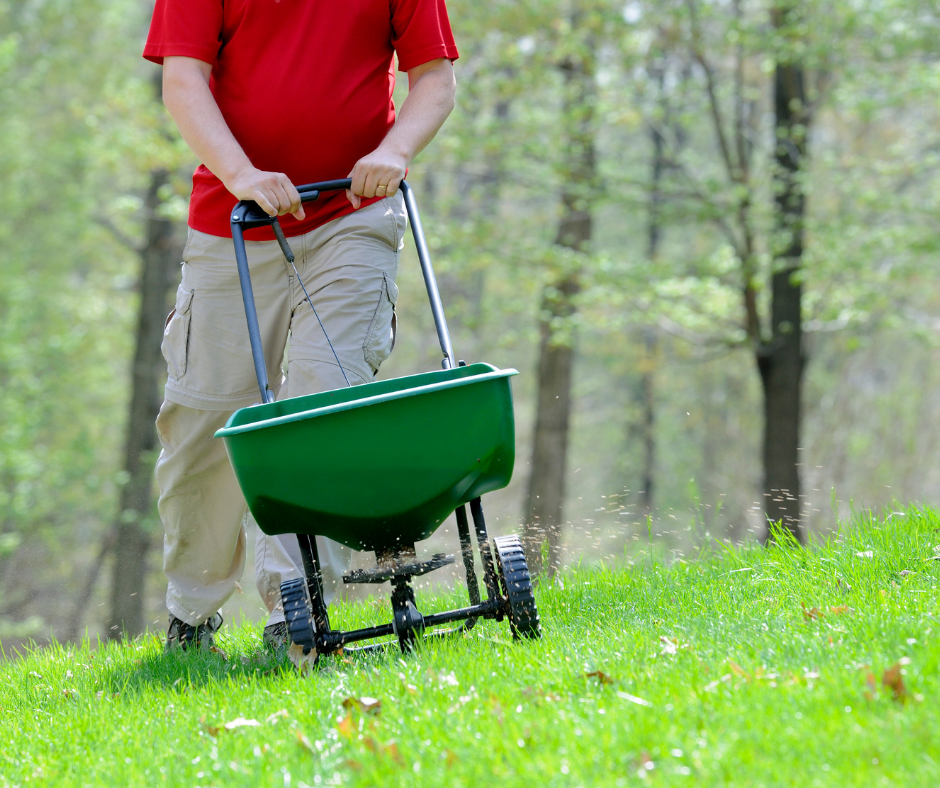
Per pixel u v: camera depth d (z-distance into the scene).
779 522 7.86
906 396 40.91
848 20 19.48
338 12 6.29
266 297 6.36
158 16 6.27
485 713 4.12
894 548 6.51
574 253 22.19
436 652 5.20
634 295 22.66
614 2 21.31
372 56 6.47
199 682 5.77
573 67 22.70
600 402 58.22
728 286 24.00
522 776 3.49
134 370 25.78
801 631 4.96
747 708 3.85
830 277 21.69
